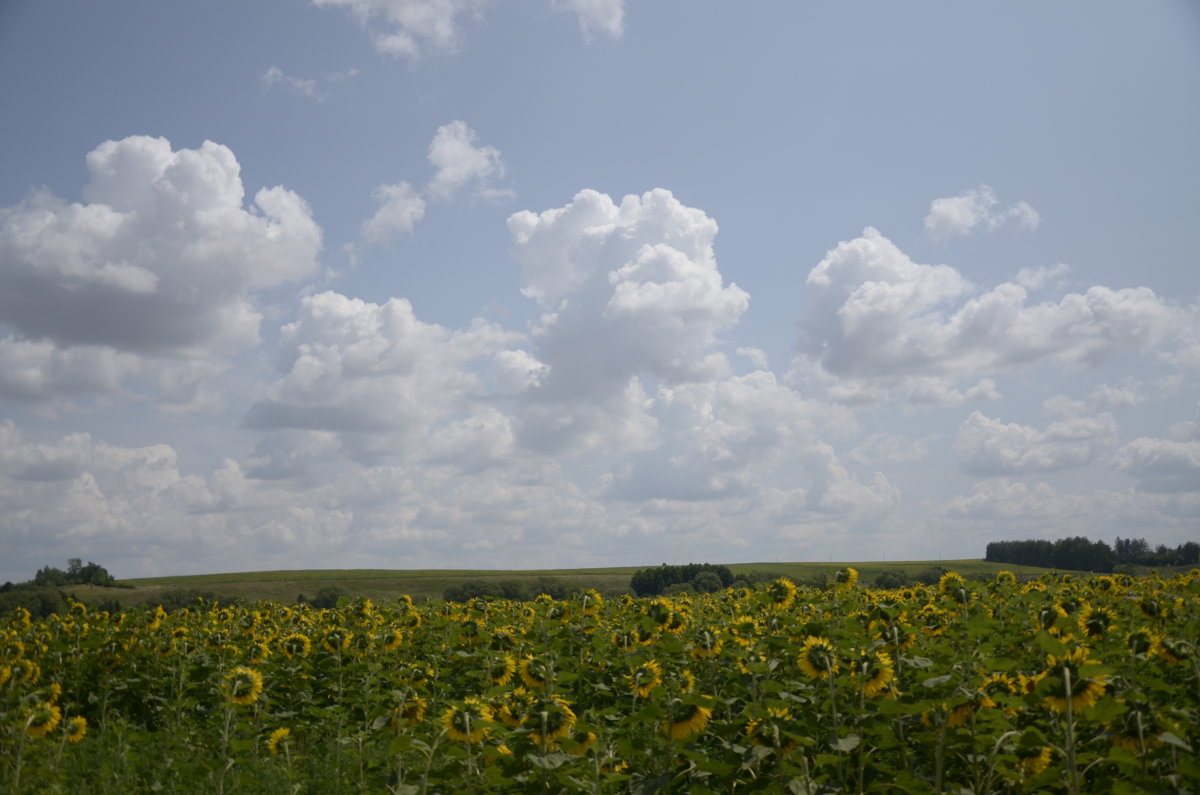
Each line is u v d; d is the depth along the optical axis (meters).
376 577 141.38
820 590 18.66
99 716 14.77
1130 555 75.19
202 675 14.46
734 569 137.62
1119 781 6.95
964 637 9.91
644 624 12.85
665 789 8.80
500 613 19.16
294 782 10.77
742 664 9.84
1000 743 7.85
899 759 9.08
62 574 72.62
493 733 8.95
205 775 10.43
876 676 8.96
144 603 19.72
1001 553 125.88
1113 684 7.96
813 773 8.46
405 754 10.82
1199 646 9.88
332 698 14.92
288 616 22.52
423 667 15.10
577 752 8.51
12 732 10.65
